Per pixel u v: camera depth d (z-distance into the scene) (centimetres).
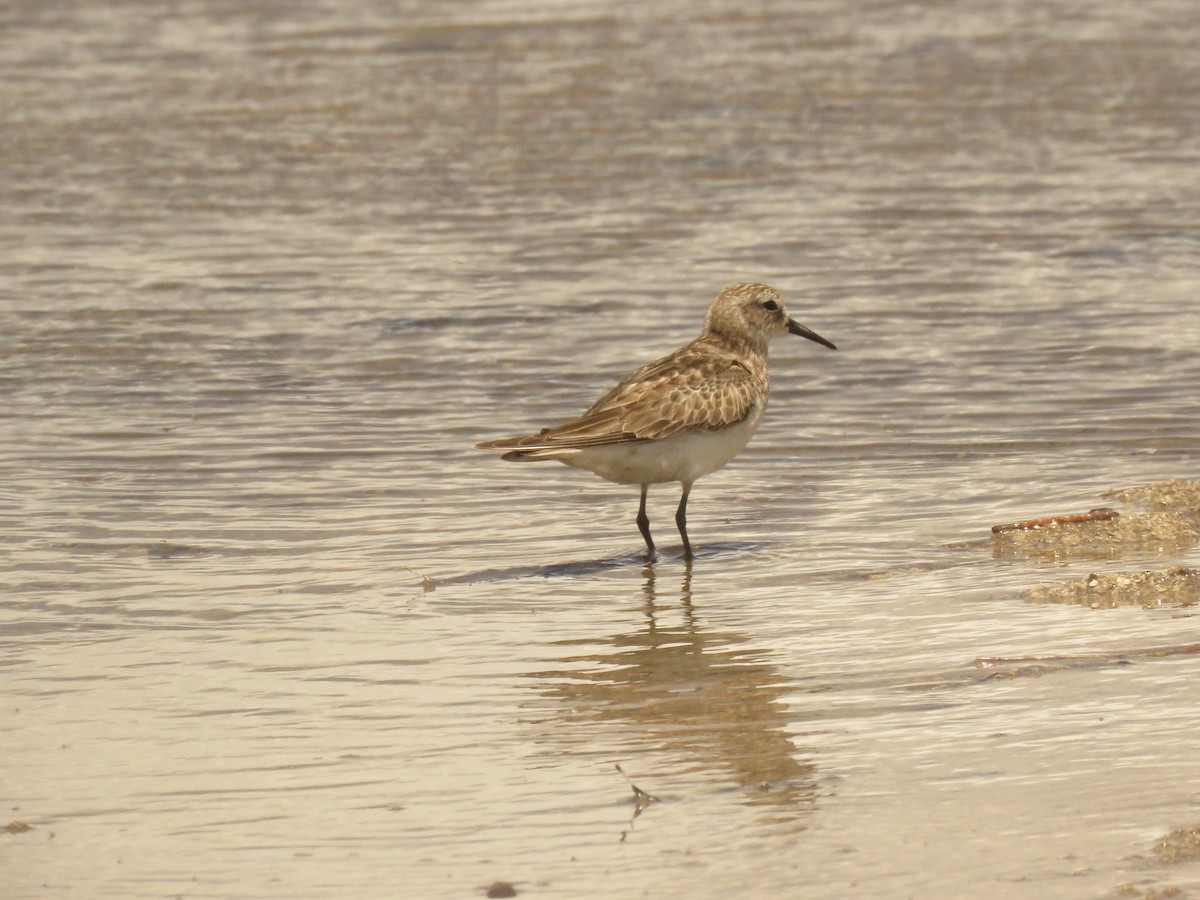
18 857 891
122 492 1563
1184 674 1091
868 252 2369
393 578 1355
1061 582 1292
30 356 1989
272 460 1656
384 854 889
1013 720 1032
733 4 3916
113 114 3105
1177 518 1424
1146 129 2956
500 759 1007
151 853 895
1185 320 2044
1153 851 856
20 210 2597
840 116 3062
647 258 2367
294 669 1160
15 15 3862
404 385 1895
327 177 2759
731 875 853
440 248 2417
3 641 1212
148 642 1212
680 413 1398
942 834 887
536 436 1391
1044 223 2472
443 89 3253
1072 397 1794
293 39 3650
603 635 1223
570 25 3741
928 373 1895
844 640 1195
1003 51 3475
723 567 1378
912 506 1506
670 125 3019
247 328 2092
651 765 992
